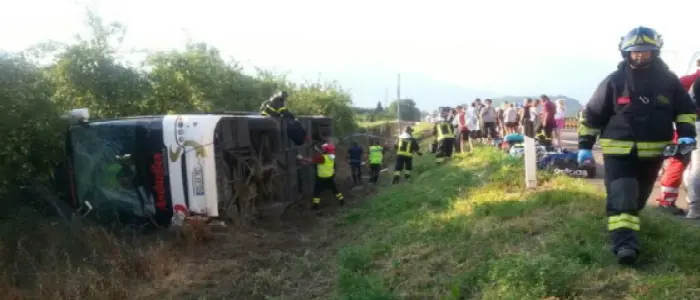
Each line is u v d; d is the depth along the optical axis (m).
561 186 8.38
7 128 8.51
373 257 7.13
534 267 4.88
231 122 9.80
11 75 8.70
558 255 5.30
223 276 7.27
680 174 7.34
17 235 8.21
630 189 4.92
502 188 9.19
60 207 9.70
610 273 4.77
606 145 5.02
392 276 6.12
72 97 13.78
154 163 9.17
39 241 8.23
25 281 7.09
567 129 34.50
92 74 13.84
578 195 7.44
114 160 9.39
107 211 9.45
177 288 6.89
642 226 5.62
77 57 13.70
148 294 6.73
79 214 9.40
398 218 9.22
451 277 5.65
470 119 21.98
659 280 4.45
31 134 9.17
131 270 7.37
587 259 5.15
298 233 9.79
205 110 16.86
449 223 7.63
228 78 19.28
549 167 11.86
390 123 37.94
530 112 19.84
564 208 6.95
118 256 7.57
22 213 9.03
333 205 13.02
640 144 4.88
